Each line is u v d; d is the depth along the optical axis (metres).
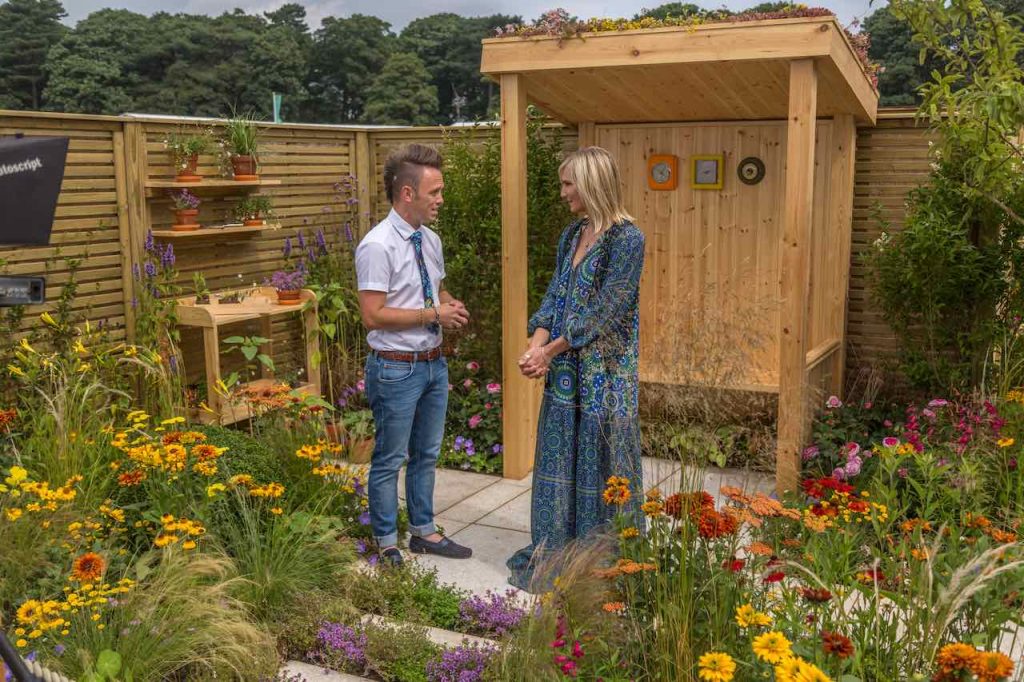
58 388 4.12
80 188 4.71
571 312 3.47
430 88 63.94
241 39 61.28
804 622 2.45
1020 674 2.34
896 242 5.06
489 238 5.80
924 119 5.20
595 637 2.57
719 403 2.92
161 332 5.00
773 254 5.70
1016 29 4.29
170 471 3.46
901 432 4.60
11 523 3.05
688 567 2.60
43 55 59.81
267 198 5.68
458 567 3.79
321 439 4.28
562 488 3.57
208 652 2.81
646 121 5.83
